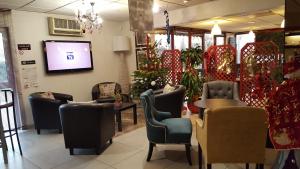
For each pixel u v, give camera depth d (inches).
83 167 117.1
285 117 50.0
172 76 226.8
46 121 171.9
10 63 185.3
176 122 125.6
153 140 116.2
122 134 163.9
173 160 120.8
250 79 182.2
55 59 207.5
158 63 227.0
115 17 241.1
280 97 50.1
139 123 190.4
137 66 258.2
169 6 205.9
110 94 233.9
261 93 173.5
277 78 156.6
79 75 230.1
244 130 82.4
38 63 199.0
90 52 235.0
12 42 182.7
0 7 175.3
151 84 212.1
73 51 220.7
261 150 84.3
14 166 121.2
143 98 119.2
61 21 209.9
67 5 178.7
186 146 114.6
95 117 126.2
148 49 235.8
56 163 123.0
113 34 261.1
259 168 89.1
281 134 50.4
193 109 199.0
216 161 86.7
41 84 201.3
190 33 297.9
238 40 400.5
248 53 181.8
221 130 83.4
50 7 183.5
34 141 158.4
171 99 166.6
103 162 121.6
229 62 199.5
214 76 206.7
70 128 128.8
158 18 235.0
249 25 315.0
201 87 203.8
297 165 52.8
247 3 179.0
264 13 203.6
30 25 193.0
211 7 198.1
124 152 133.3
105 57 253.6
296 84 49.4
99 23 171.9
